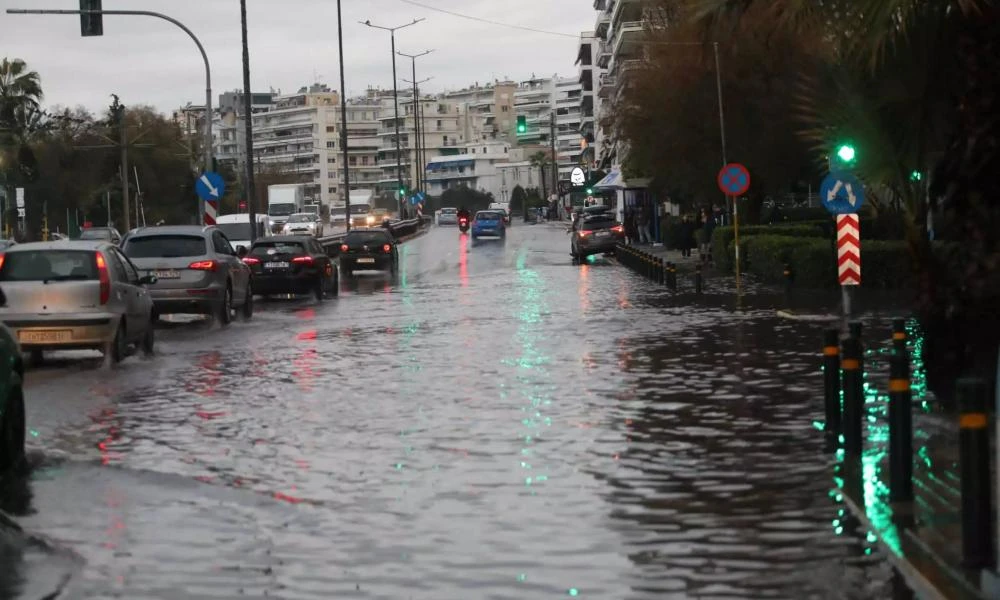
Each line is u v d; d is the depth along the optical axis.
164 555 9.09
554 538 9.37
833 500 10.50
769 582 8.10
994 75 14.60
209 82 44.34
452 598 7.88
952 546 8.75
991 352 15.54
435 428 14.59
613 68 125.12
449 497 10.88
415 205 146.38
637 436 13.77
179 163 123.75
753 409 15.55
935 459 11.90
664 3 57.38
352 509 10.49
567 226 124.75
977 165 14.83
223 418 15.73
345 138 84.38
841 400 16.05
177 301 29.09
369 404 16.69
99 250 22.12
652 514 10.09
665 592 7.92
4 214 94.56
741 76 54.00
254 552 9.13
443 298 38.75
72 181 109.69
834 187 25.28
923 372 17.17
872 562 8.56
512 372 19.81
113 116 117.81
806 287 36.31
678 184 59.81
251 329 29.31
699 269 37.38
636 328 26.75
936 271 16.11
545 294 38.91
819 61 16.84
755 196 56.91
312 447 13.52
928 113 15.87
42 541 9.58
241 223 62.56
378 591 8.07
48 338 21.52
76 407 16.91
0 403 12.41
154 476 12.10
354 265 53.12
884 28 14.01
